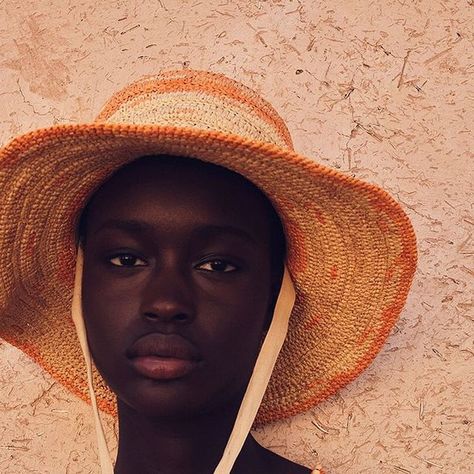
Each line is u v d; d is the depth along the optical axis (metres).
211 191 1.09
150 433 1.15
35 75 1.49
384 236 1.15
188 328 1.06
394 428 1.37
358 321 1.25
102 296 1.10
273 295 1.21
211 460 1.15
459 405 1.38
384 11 1.47
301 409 1.31
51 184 1.12
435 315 1.40
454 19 1.46
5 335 1.28
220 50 1.47
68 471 1.39
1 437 1.41
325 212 1.12
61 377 1.32
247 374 1.12
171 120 1.08
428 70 1.45
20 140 1.03
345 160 1.44
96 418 1.15
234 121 1.10
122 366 1.08
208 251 1.09
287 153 1.00
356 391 1.38
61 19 1.50
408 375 1.38
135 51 1.48
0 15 1.50
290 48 1.47
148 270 1.09
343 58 1.46
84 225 1.18
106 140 1.02
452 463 1.37
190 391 1.07
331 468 1.37
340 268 1.19
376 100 1.45
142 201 1.08
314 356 1.29
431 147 1.43
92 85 1.48
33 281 1.23
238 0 1.48
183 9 1.49
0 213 1.12
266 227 1.14
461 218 1.42
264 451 1.27
